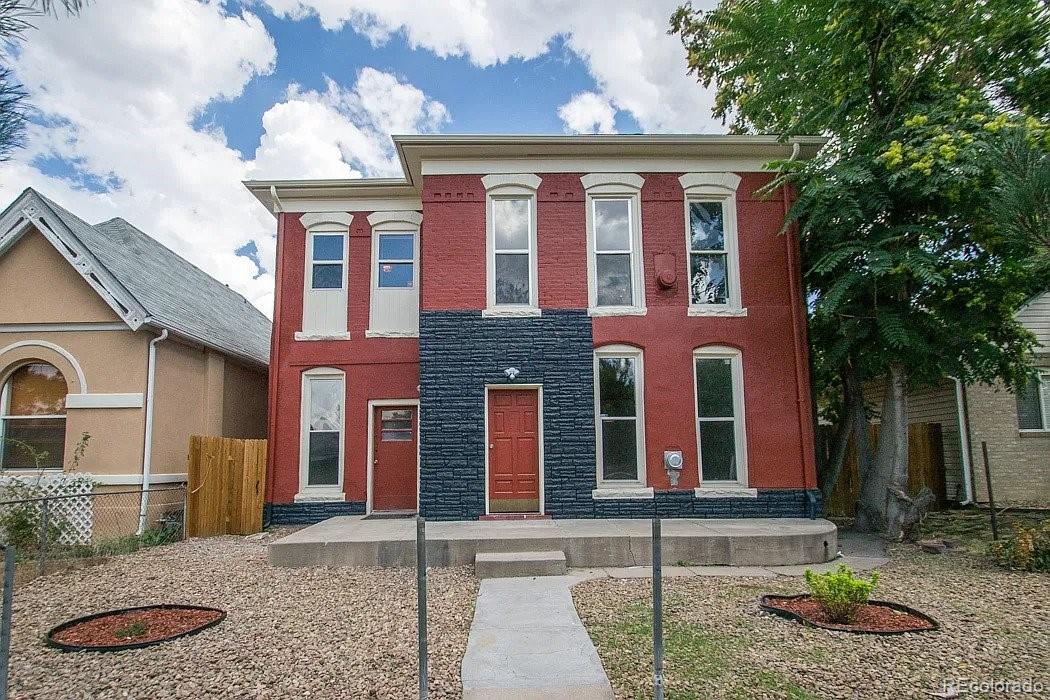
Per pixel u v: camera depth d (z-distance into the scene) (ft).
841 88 33.60
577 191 34.04
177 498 36.22
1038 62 32.81
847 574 17.80
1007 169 20.15
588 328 33.06
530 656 15.26
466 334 32.76
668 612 18.99
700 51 49.85
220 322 46.16
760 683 13.65
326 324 38.14
